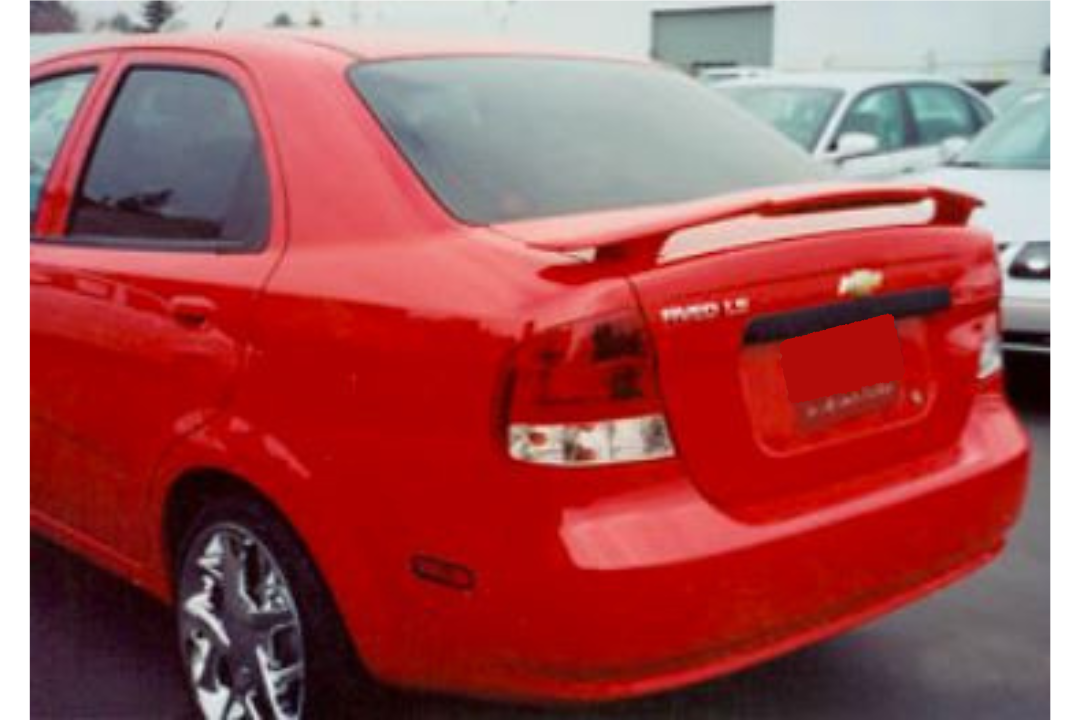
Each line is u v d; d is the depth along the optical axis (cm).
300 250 281
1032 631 361
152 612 382
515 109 313
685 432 246
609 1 2908
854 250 274
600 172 300
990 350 312
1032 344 577
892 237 284
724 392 251
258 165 301
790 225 271
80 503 342
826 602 262
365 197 278
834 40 2894
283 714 289
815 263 266
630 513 239
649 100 344
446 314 246
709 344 247
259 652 291
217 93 322
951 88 1001
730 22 2955
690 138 331
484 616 242
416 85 307
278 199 292
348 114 293
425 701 291
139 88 346
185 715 323
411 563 251
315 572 276
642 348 239
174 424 298
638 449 240
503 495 237
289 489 269
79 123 358
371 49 320
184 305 296
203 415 290
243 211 300
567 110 320
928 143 956
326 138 291
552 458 235
